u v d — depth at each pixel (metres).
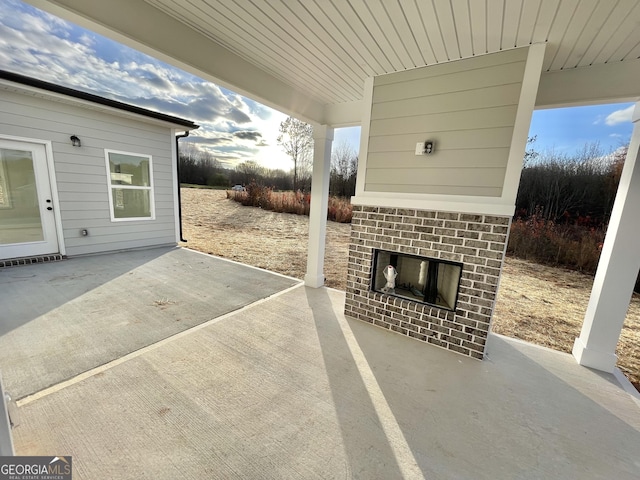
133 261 5.11
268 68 2.69
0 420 0.73
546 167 5.81
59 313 2.92
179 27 2.03
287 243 7.58
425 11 1.79
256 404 1.79
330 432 1.60
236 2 1.78
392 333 2.87
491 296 2.37
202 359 2.25
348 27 2.01
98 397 1.77
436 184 2.55
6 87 3.99
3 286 3.63
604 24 1.77
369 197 2.91
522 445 1.58
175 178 6.55
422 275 2.96
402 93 2.65
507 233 2.25
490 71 2.23
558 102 2.48
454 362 2.41
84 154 5.03
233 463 1.38
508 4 1.67
